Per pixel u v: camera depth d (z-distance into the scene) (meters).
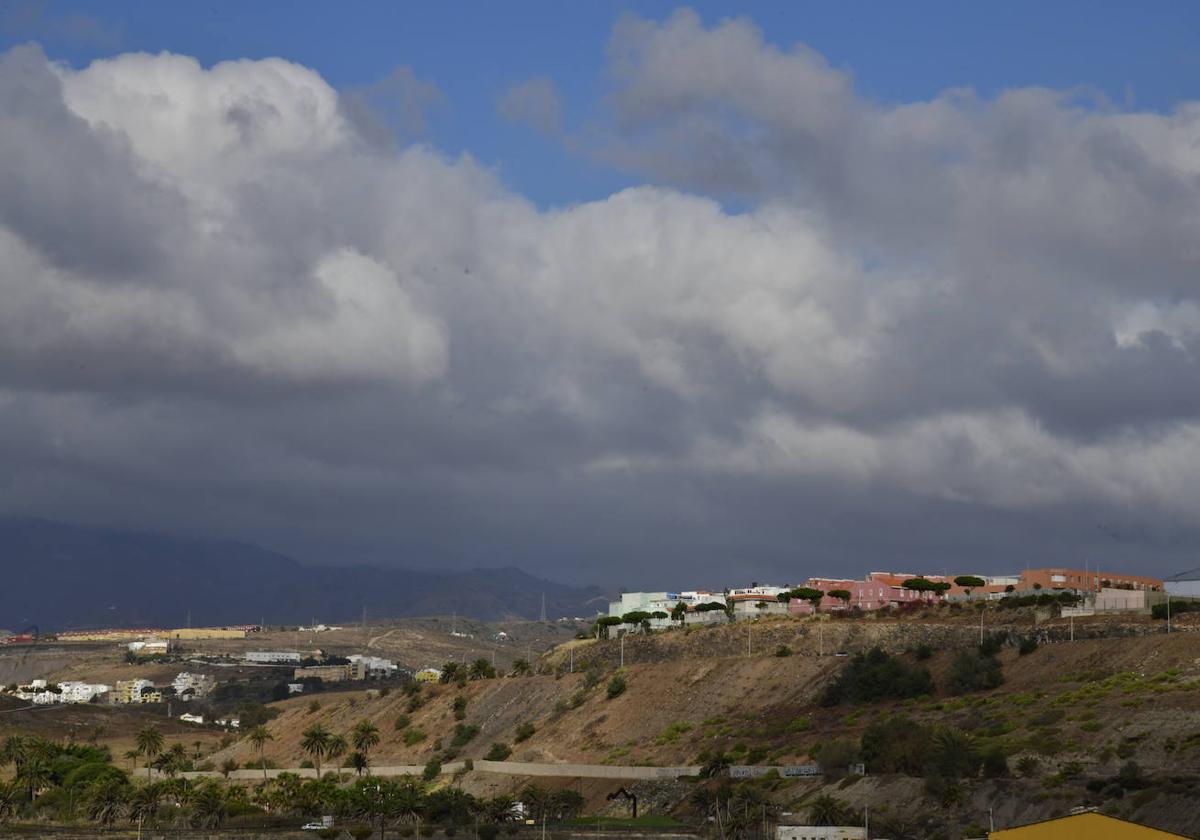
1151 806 165.50
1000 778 189.38
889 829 183.75
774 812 199.75
